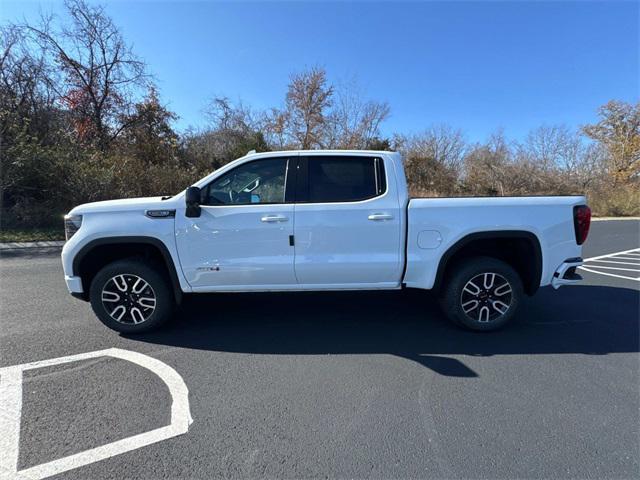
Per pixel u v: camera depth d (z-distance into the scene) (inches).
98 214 139.1
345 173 146.9
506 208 144.1
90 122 685.3
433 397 105.7
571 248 147.5
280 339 145.6
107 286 143.6
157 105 759.1
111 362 125.3
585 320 167.3
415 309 180.5
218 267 141.6
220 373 118.9
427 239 144.5
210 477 76.6
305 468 79.2
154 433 89.7
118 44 695.7
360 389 109.8
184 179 557.3
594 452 83.7
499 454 83.3
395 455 83.0
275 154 146.6
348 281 146.6
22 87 577.0
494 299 150.6
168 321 163.3
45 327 154.7
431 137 1283.2
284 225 141.0
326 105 1159.6
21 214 414.9
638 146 1232.8
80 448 84.4
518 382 113.9
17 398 103.7
